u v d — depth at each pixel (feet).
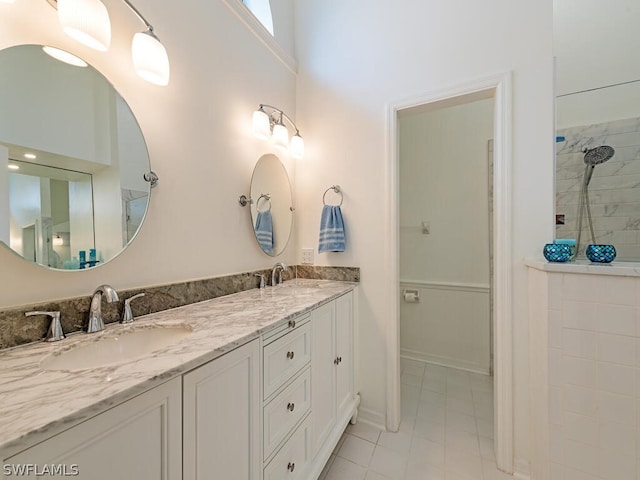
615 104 5.50
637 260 5.37
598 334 3.63
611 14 5.32
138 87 3.36
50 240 2.62
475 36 4.87
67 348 2.43
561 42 5.66
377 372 5.69
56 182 2.68
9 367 2.01
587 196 5.67
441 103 5.24
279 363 3.29
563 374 3.82
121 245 3.17
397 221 5.66
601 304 3.61
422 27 5.32
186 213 3.97
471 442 5.10
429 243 8.59
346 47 6.12
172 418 2.02
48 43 2.64
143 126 3.41
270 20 6.07
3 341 2.30
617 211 5.52
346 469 4.49
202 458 2.25
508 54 4.62
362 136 5.90
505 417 4.53
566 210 5.75
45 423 1.35
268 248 5.66
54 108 2.68
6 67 2.38
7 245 2.35
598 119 5.59
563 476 3.81
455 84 4.98
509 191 4.55
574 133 5.72
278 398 3.25
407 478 4.32
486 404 6.29
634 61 5.34
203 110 4.26
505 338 4.57
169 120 3.74
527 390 4.45
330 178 6.25
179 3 3.90
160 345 3.06
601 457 3.61
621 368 3.51
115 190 3.13
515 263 4.54
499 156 4.64
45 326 2.55
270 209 5.77
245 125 5.13
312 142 6.49
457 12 5.02
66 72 2.76
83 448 1.52
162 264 3.63
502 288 4.61
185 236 3.95
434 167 8.52
